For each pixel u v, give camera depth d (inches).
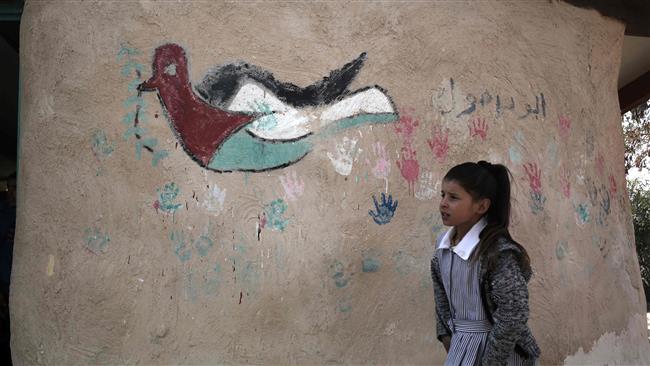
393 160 143.6
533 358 102.0
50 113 137.7
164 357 128.9
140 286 130.1
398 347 138.9
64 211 133.3
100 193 132.7
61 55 139.2
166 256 131.3
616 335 173.5
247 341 131.3
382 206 141.3
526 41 164.7
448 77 151.6
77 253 131.4
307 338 134.0
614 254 178.7
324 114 140.9
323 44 143.5
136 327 129.3
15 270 138.6
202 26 139.3
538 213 157.1
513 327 92.8
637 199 634.8
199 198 133.6
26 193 138.9
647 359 185.8
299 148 138.6
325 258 136.7
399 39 148.4
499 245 97.7
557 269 158.7
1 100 265.0
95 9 139.3
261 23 141.3
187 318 130.2
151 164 133.6
